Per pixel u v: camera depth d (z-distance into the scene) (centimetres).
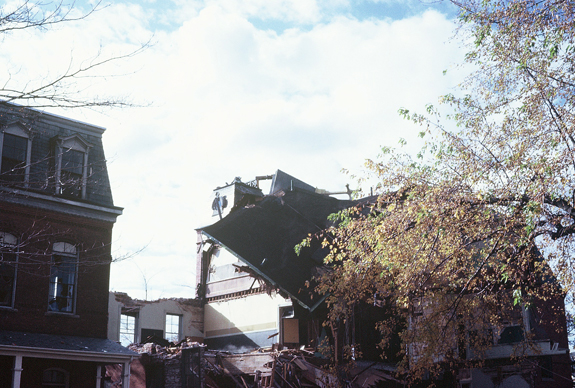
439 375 2425
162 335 2898
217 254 3067
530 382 2341
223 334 2884
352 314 2458
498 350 2408
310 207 2906
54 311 2069
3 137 2048
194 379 2320
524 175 1351
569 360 2448
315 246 2670
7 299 1967
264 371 2284
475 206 1430
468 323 1859
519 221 1356
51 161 2159
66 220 2158
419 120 1496
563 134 1298
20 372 1839
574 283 1342
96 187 2273
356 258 1880
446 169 1483
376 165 1544
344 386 2292
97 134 2383
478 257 1683
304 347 2475
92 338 2142
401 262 1589
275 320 2620
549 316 2422
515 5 1355
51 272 2083
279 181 3281
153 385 2388
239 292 2858
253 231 2683
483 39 1431
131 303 2828
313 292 2444
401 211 1543
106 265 2248
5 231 1997
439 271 1589
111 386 2531
